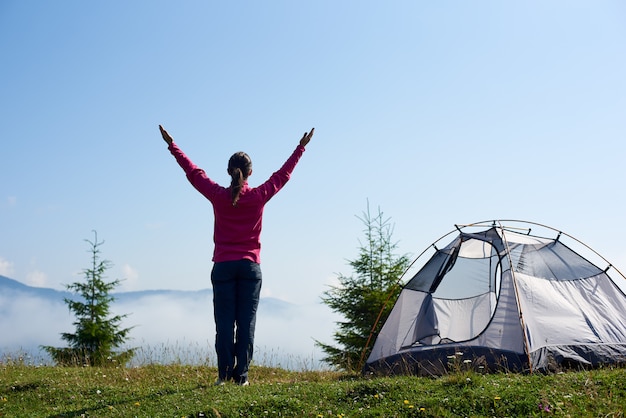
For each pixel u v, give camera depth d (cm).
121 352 2339
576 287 1029
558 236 1114
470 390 733
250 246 829
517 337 930
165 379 1073
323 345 2061
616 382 742
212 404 718
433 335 1023
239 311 833
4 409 876
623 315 1006
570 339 938
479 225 1127
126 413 746
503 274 1014
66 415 778
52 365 1408
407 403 705
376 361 1050
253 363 1326
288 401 725
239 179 815
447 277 1093
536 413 662
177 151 850
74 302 2439
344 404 732
